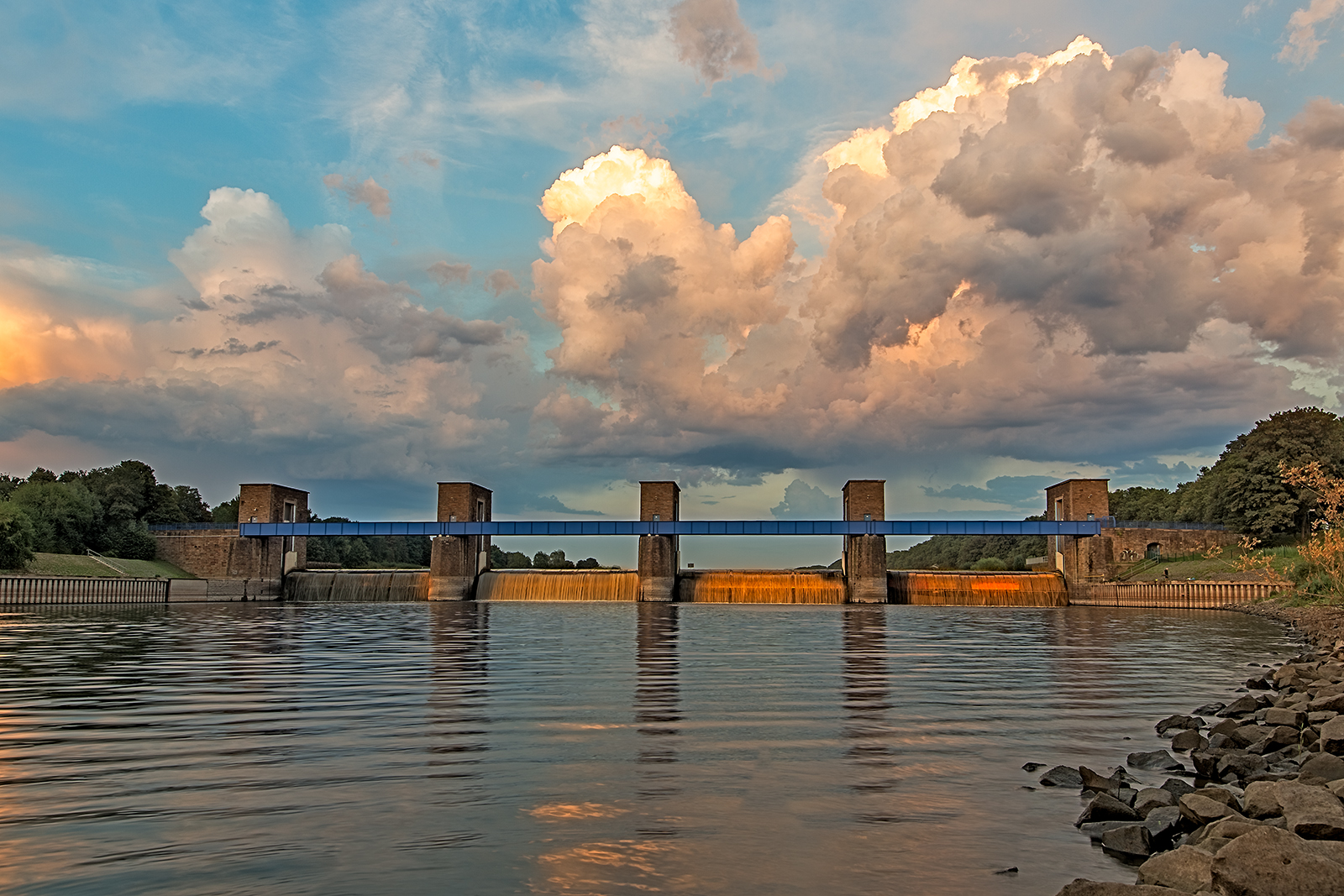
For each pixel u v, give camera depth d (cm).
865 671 3344
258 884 1106
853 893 1084
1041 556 17475
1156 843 1230
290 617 6969
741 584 9888
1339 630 4584
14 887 1095
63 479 13600
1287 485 9969
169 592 9931
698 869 1163
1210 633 5481
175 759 1770
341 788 1552
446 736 2006
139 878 1124
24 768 1698
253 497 10888
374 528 10281
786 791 1541
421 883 1113
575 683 2958
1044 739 2016
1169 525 10456
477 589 10350
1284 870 940
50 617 6719
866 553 9550
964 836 1302
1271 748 1794
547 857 1204
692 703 2523
